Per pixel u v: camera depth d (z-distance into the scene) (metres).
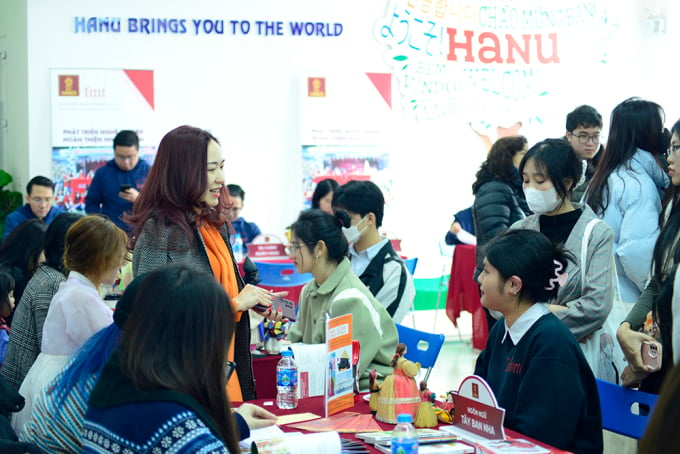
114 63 7.33
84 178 7.24
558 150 2.94
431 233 8.14
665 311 2.47
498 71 8.22
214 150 2.74
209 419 1.52
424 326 7.73
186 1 7.47
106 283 2.80
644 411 2.46
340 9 7.81
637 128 3.26
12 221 6.58
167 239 2.64
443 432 2.23
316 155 7.76
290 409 2.61
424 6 7.98
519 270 2.30
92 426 1.54
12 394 2.52
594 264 2.89
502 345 2.44
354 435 2.25
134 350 1.52
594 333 2.94
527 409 2.24
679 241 2.61
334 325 2.53
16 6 7.46
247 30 7.61
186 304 1.52
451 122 8.13
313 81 7.72
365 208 3.43
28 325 3.12
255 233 6.74
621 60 8.53
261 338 3.45
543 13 8.30
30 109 7.18
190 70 7.51
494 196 4.56
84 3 7.24
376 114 7.90
